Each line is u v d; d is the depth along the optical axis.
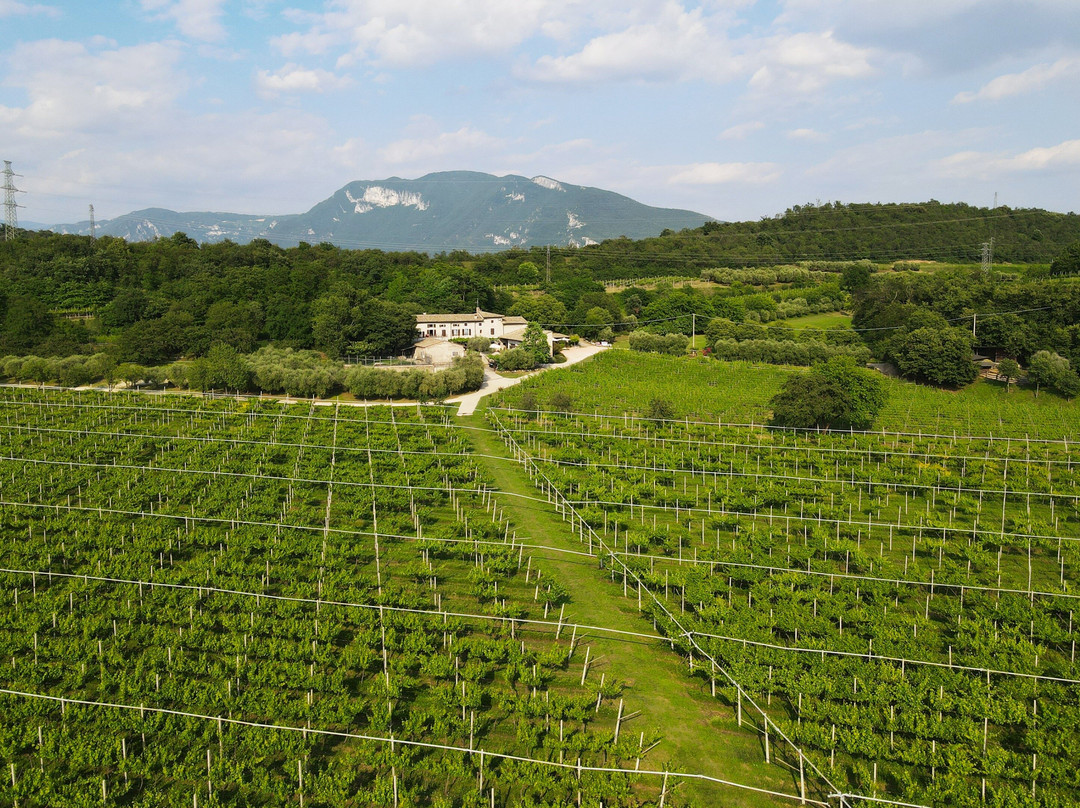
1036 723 29.84
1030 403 100.88
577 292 191.00
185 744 29.11
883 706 31.23
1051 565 47.84
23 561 43.94
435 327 148.50
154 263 179.00
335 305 127.69
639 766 28.98
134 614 37.69
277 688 33.00
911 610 41.66
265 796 27.36
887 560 47.31
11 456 67.81
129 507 53.97
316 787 26.44
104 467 63.97
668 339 145.12
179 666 33.53
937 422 87.94
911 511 58.84
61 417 82.81
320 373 103.44
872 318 140.62
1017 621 38.19
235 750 28.83
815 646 35.34
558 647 35.97
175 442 73.88
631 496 57.78
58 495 57.03
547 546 51.78
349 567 44.72
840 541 47.66
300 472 63.34
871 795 26.34
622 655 37.59
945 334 110.12
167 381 111.94
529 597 43.69
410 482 61.25
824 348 129.38
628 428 84.38
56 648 34.44
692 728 31.67
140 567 43.62
